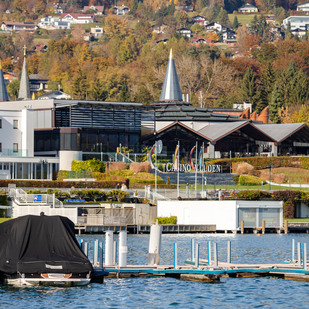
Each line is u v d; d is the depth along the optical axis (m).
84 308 158.75
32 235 178.25
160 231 199.38
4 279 179.88
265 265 198.88
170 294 172.62
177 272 190.75
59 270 174.75
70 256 177.25
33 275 175.62
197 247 193.12
